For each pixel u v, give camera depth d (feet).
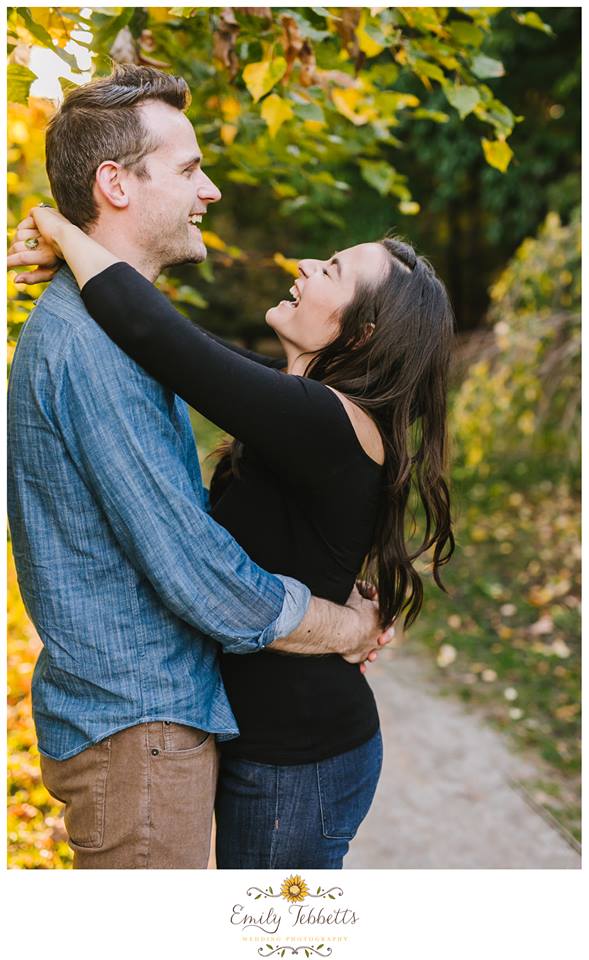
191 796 4.55
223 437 5.66
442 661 13.88
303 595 4.78
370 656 5.39
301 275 5.44
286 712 4.94
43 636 4.50
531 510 20.51
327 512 4.94
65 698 4.50
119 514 4.25
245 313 41.96
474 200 32.53
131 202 4.54
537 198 25.36
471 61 6.57
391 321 5.16
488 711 12.37
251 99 8.35
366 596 5.66
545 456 22.36
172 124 4.58
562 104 24.81
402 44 6.45
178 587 4.28
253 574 4.50
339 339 5.20
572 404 16.93
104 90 4.52
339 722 5.10
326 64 7.17
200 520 4.34
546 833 9.53
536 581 16.81
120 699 4.40
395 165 30.09
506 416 17.38
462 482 21.66
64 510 4.36
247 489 5.06
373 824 9.62
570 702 12.44
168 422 4.47
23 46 5.48
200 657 4.69
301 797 4.96
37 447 4.33
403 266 5.32
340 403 4.84
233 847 5.07
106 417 4.23
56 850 7.03
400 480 5.12
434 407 5.50
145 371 4.36
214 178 8.66
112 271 4.33
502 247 33.12
